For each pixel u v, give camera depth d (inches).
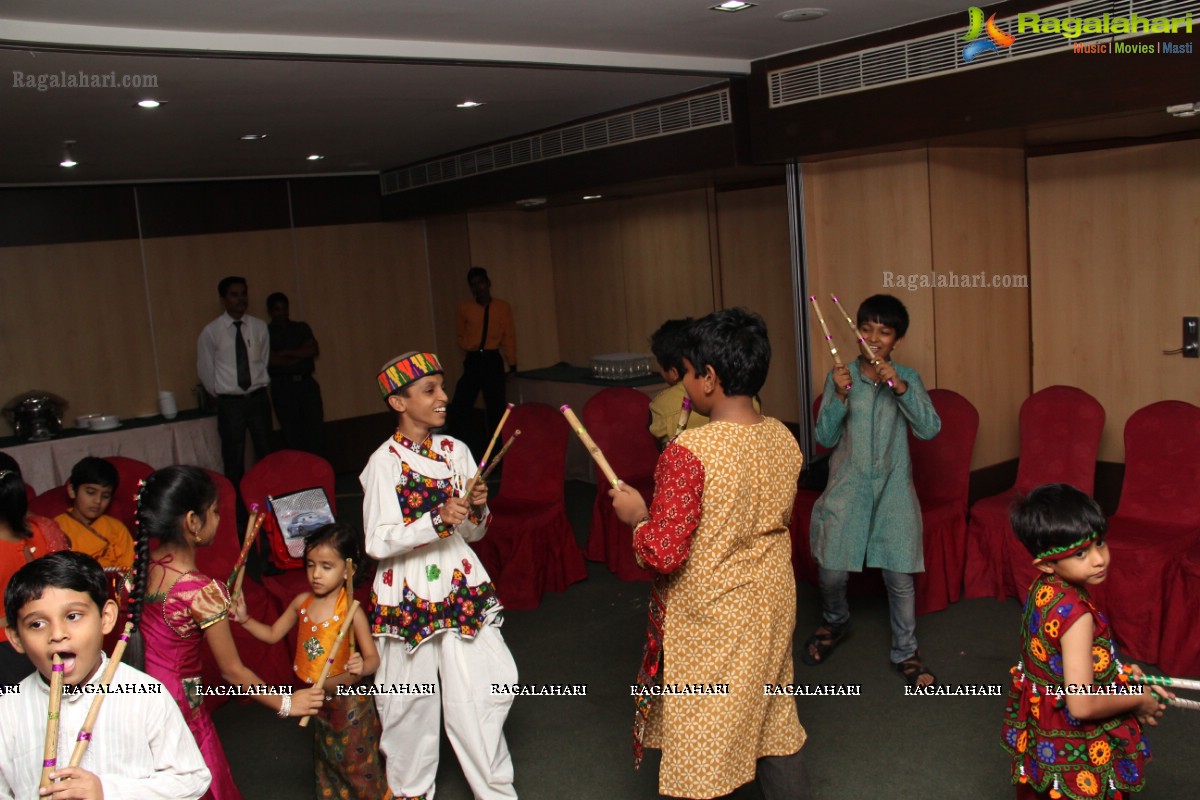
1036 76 134.4
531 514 176.9
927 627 153.1
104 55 120.1
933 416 132.0
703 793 82.5
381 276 310.7
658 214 265.9
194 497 88.3
